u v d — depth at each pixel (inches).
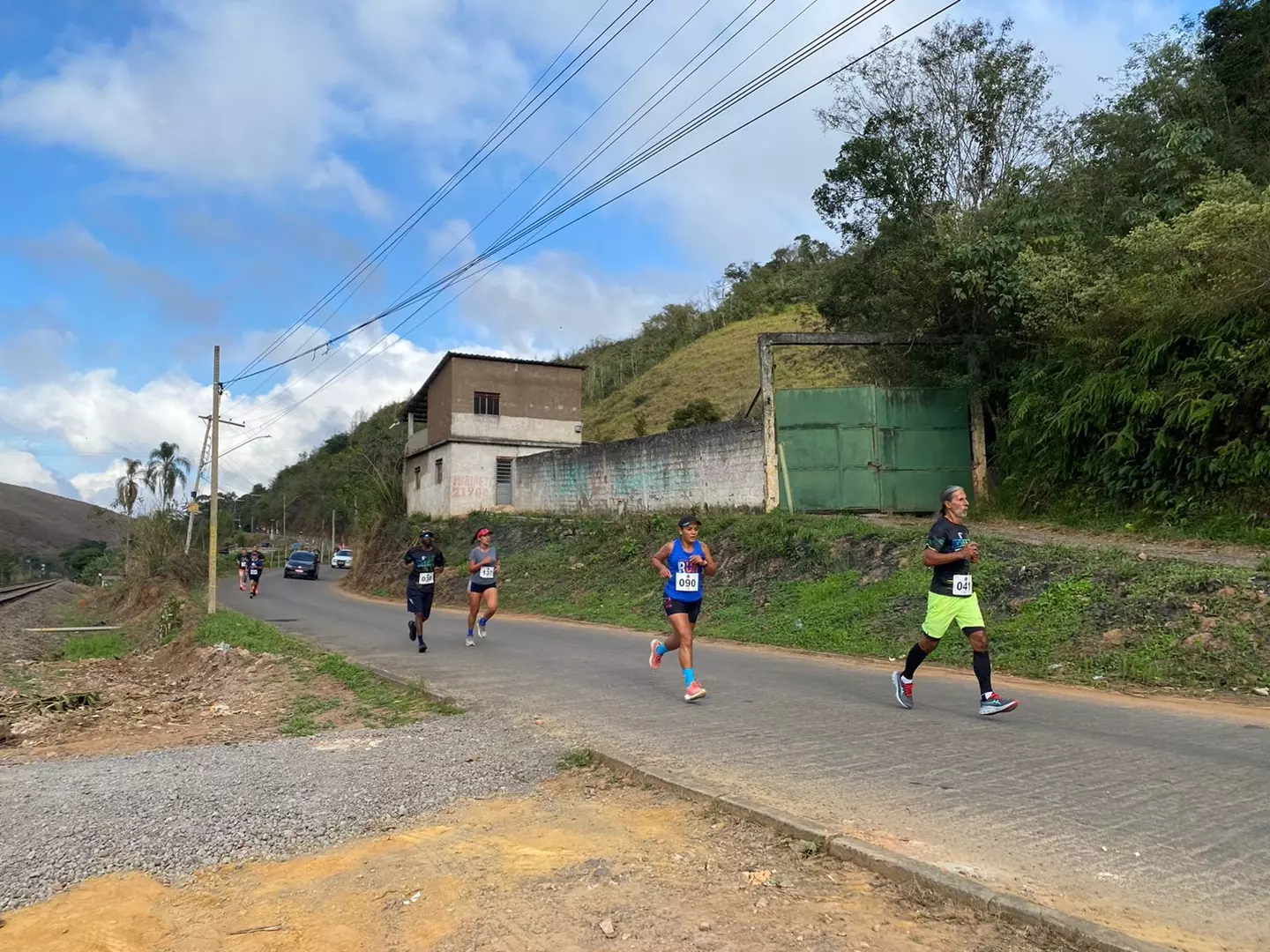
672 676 366.6
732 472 777.6
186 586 1408.7
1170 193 591.2
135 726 352.8
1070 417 564.1
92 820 188.4
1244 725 255.0
